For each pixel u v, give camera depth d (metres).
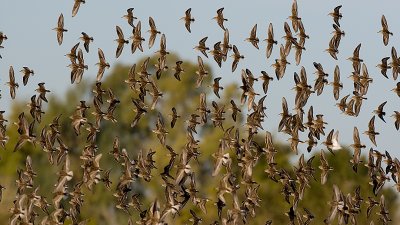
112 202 70.00
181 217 61.34
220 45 50.88
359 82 51.38
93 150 51.69
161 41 51.09
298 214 52.12
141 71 51.50
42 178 74.88
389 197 69.38
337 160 69.31
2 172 73.81
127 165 51.19
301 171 51.66
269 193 66.94
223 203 50.59
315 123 51.16
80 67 50.81
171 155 50.84
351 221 51.81
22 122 51.19
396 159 51.75
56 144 59.53
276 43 50.88
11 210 51.66
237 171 61.28
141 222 50.19
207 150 67.56
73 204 51.84
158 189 69.56
